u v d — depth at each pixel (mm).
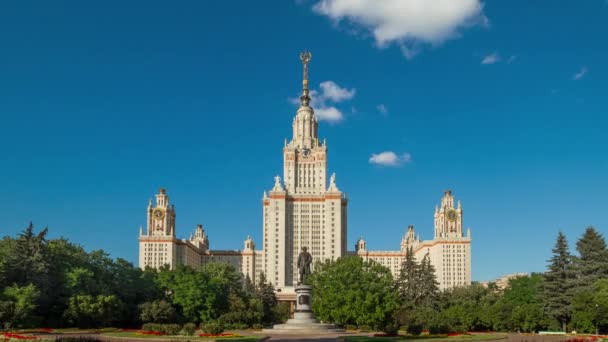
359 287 120688
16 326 98812
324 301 123375
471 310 137625
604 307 113438
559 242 140875
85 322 114250
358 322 118500
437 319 117125
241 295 169000
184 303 140250
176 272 150875
